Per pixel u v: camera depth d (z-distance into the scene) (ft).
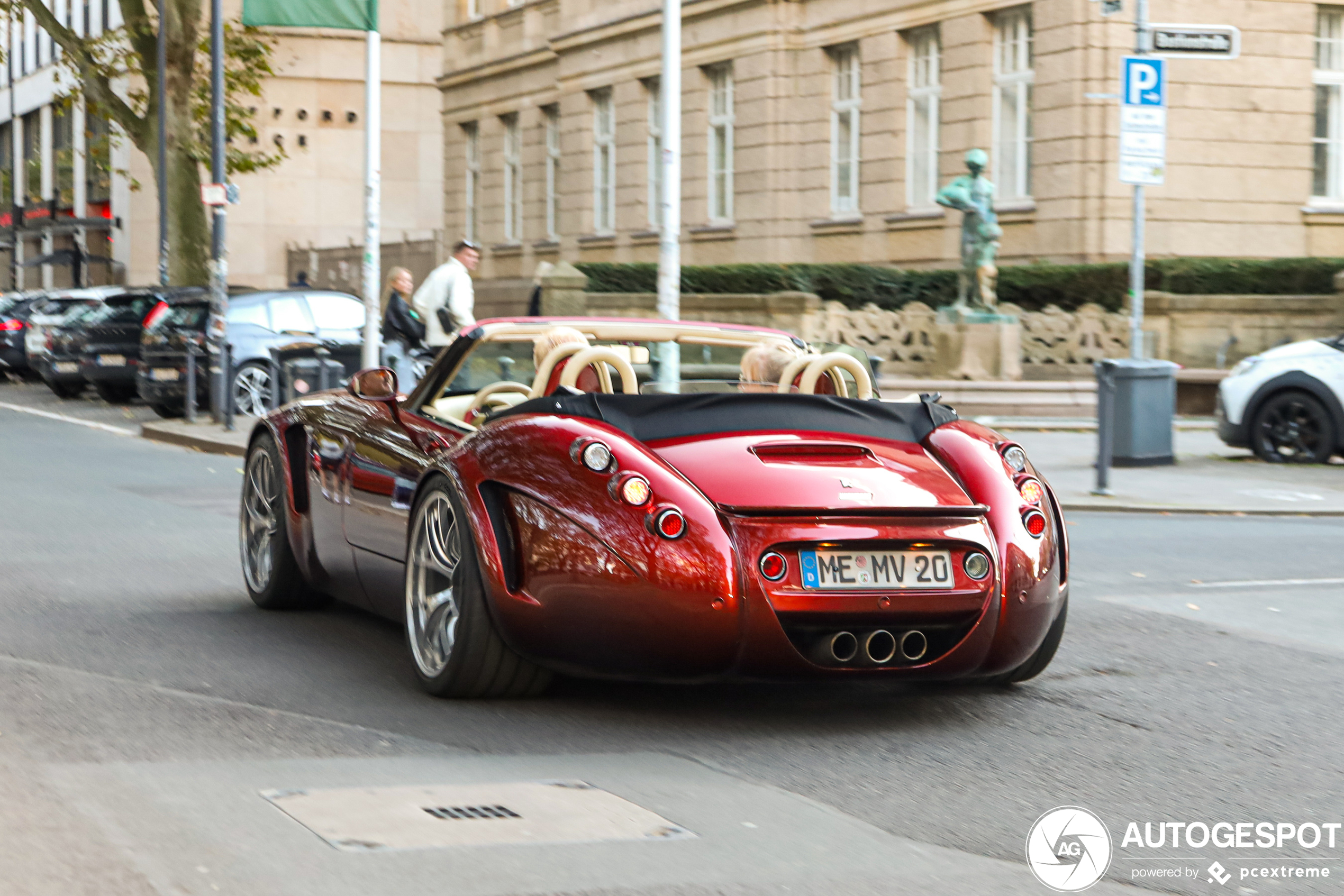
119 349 79.71
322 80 178.50
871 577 16.89
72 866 11.64
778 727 17.80
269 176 177.78
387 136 180.65
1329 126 85.56
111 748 15.52
